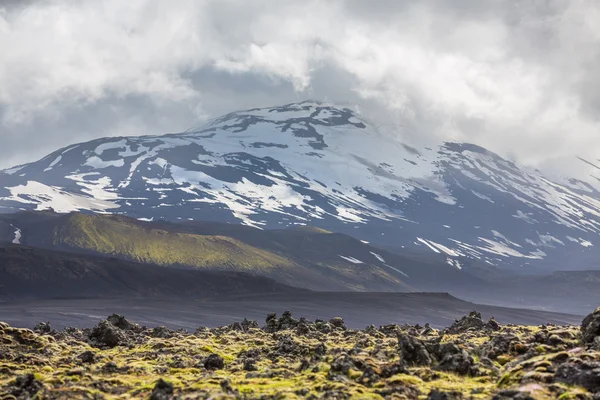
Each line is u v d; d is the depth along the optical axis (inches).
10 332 5088.6
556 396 2783.0
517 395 2731.3
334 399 2925.7
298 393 3112.7
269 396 3031.5
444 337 5580.7
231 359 4653.1
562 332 3909.9
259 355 4658.0
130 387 3513.8
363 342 5068.9
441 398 2854.3
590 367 2938.0
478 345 4441.4
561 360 3218.5
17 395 3184.1
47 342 5098.4
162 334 6604.3
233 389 3191.4
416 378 3319.4
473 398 2881.4
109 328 5674.2
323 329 6368.1
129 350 5226.4
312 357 4170.8
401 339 3718.0
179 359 4498.0
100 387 3425.2
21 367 4069.9
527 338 4084.6
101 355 4857.3
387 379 3363.7
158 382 3174.2
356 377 3435.0
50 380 3491.6
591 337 3548.2
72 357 4503.0
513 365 3577.8
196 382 3508.9
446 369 3548.2
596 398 2699.3
